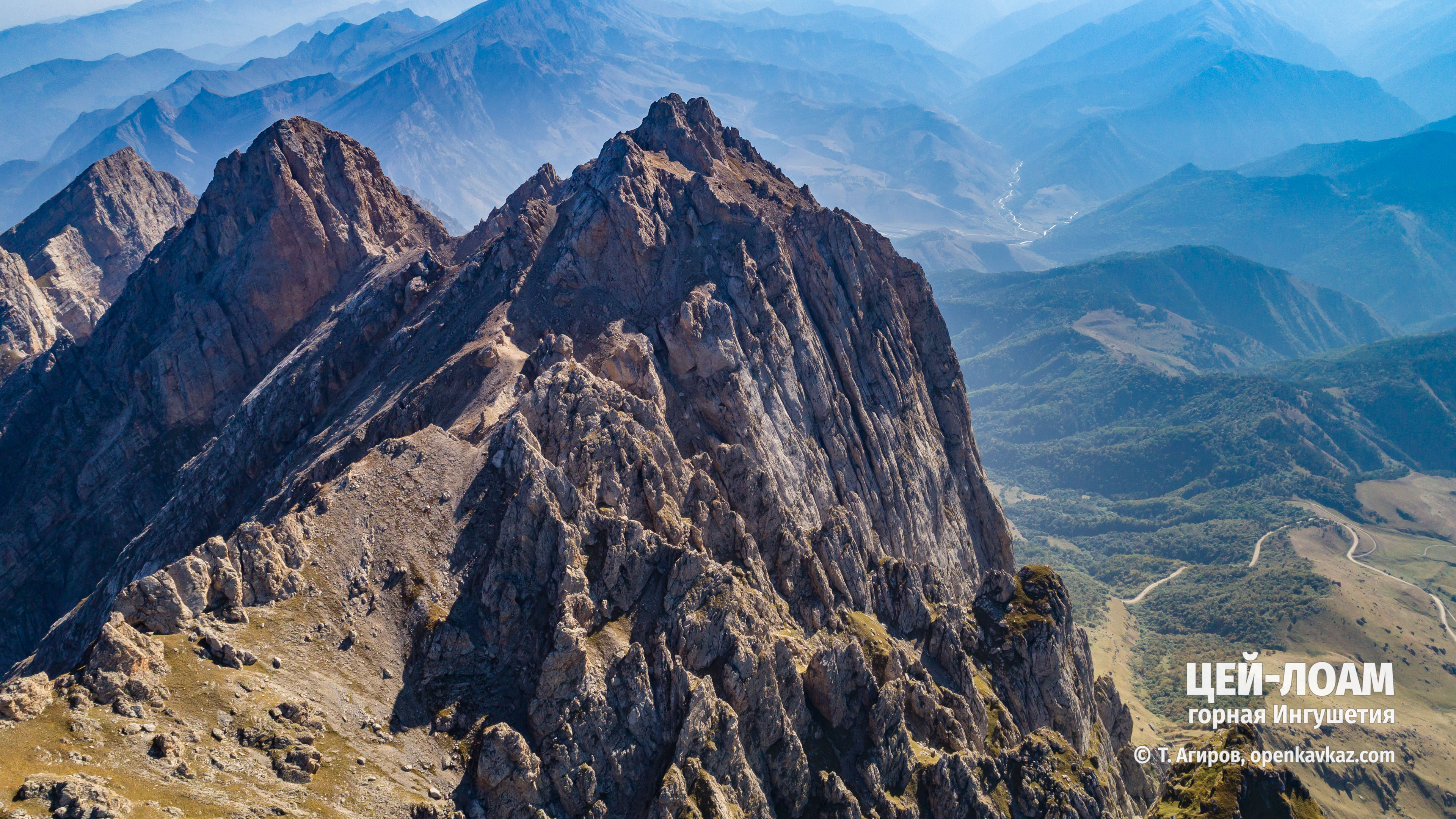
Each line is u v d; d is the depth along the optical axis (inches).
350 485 3543.3
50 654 5625.0
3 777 2161.7
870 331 6259.8
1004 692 5118.1
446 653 3208.7
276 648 2950.3
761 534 4473.4
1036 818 4089.6
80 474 7854.3
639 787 3201.3
